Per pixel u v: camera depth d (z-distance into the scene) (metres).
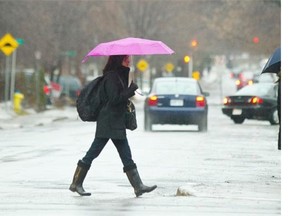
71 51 124.56
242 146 51.28
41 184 31.81
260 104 75.88
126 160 28.08
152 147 49.81
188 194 28.70
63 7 125.12
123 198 27.94
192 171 36.81
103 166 38.50
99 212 24.64
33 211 24.78
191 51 176.75
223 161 41.47
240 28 131.75
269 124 78.38
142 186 28.05
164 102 64.94
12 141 55.22
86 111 27.89
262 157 43.88
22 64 121.19
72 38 127.25
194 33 174.75
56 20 124.62
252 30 127.75
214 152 46.69
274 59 30.02
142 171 36.78
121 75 27.92
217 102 152.75
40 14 115.94
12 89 92.06
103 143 28.22
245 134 63.12
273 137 59.97
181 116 64.62
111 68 27.91
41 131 67.75
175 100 64.94
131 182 28.14
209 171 36.84
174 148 49.22
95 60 158.00
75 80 129.12
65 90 127.81
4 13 101.94
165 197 28.19
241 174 35.59
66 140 55.94
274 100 76.19
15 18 104.94
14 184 31.80
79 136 60.31
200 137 59.31
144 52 27.69
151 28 166.50
